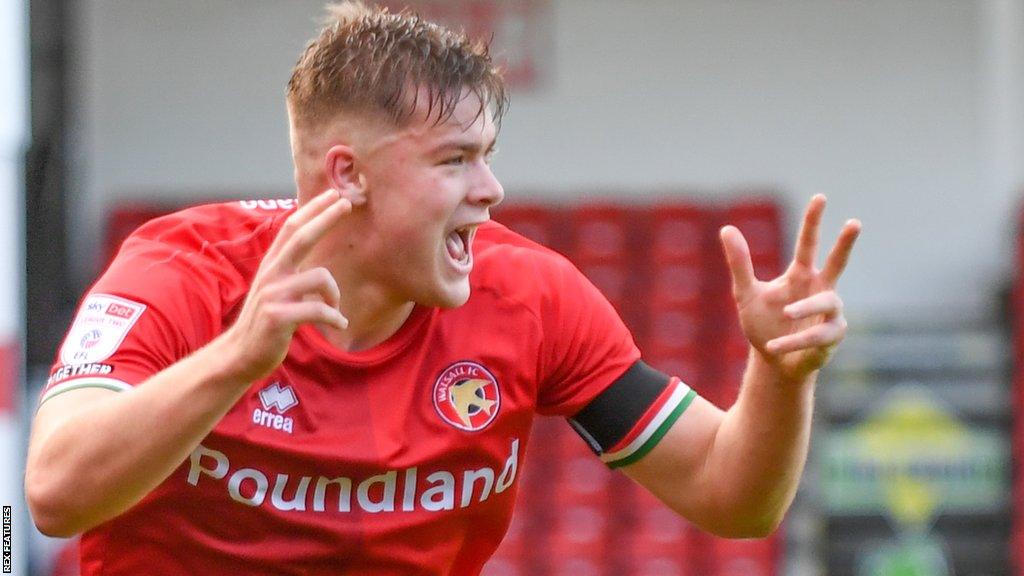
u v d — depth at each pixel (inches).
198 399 276.7
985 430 1072.8
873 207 1311.5
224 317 329.4
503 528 360.8
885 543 1045.2
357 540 333.7
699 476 349.1
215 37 1331.2
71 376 307.0
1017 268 1151.6
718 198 1317.7
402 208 315.3
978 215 1302.9
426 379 339.0
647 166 1326.3
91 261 1288.1
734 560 1053.8
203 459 324.8
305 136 324.5
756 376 330.6
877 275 1309.1
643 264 1222.9
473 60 319.0
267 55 1333.7
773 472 336.8
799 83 1320.1
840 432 1068.5
